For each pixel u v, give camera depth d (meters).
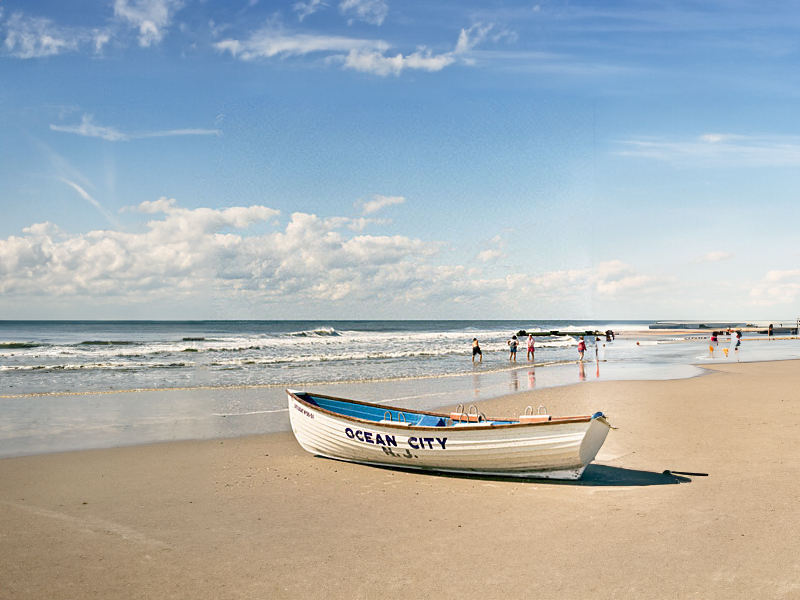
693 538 5.99
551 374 24.50
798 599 4.69
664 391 18.08
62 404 16.09
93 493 8.02
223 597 4.92
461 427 8.46
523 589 4.97
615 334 74.94
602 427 7.92
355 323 156.25
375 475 8.93
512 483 8.33
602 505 7.17
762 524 6.34
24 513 7.14
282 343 43.50
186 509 7.28
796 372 23.92
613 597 4.80
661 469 8.80
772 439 10.62
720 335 68.06
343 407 11.04
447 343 47.66
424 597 4.87
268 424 13.30
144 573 5.40
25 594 4.98
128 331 79.38
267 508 7.30
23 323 137.25
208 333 71.94
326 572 5.39
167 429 12.69
